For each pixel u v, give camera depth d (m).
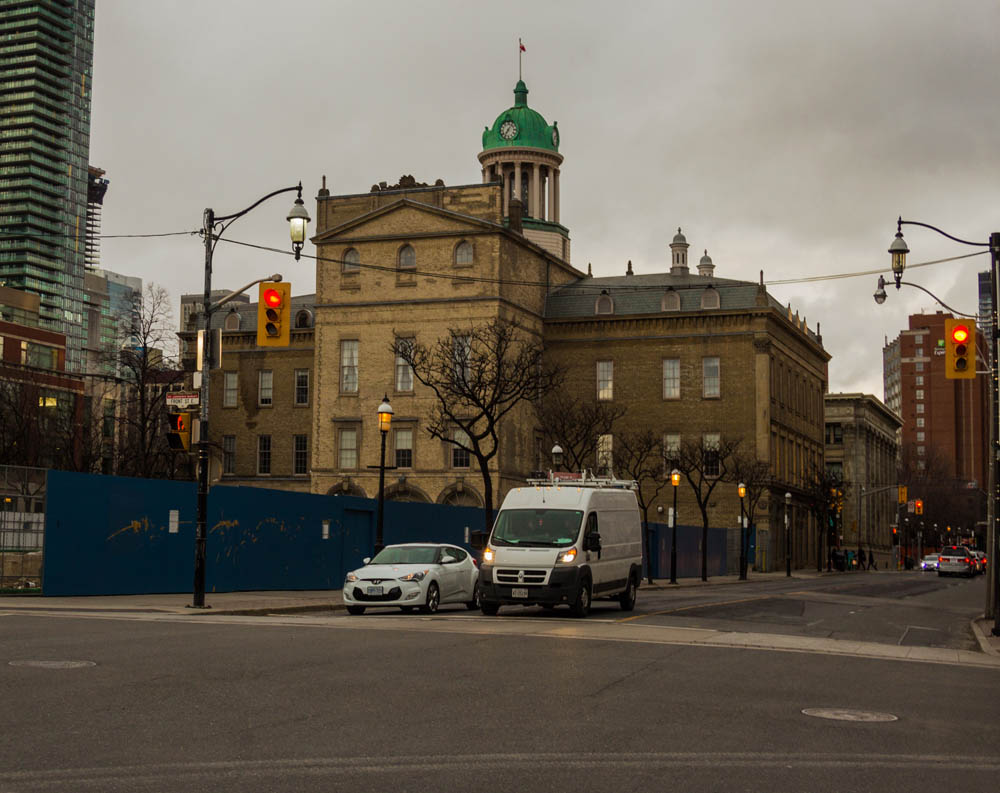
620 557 29.20
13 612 23.25
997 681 16.69
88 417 80.88
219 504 33.72
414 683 13.69
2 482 27.59
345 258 77.06
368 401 75.50
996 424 32.03
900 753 10.50
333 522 40.00
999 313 31.28
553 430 71.12
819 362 97.69
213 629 20.22
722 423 78.00
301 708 11.71
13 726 10.26
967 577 84.88
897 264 30.64
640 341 79.94
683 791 8.64
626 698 13.16
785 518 82.50
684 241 106.94
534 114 98.62
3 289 133.88
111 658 15.14
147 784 8.30
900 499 92.06
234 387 86.38
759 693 14.13
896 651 20.67
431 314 74.50
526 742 10.31
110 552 29.69
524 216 96.88
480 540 32.75
